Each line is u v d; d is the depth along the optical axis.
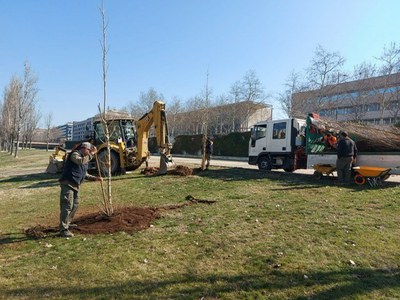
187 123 66.56
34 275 4.25
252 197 9.19
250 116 57.84
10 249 5.33
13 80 39.69
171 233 5.95
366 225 6.18
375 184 10.75
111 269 4.40
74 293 3.74
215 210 7.68
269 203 8.28
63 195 5.97
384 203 8.02
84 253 5.01
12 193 11.86
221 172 15.60
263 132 17.00
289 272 4.22
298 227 6.11
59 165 17.70
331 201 8.38
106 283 3.99
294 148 15.70
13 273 4.32
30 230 6.30
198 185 11.86
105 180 13.67
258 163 17.25
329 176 12.78
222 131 59.56
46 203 9.52
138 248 5.18
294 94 41.66
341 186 10.74
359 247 5.05
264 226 6.23
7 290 3.84
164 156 14.98
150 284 3.95
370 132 12.02
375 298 3.59
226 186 11.41
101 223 6.61
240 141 36.94
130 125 16.61
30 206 9.20
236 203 8.43
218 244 5.30
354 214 7.01
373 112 48.94
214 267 4.43
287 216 6.91
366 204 7.96
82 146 6.15
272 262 4.54
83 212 7.95
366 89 37.44
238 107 55.09
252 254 4.85
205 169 16.69
